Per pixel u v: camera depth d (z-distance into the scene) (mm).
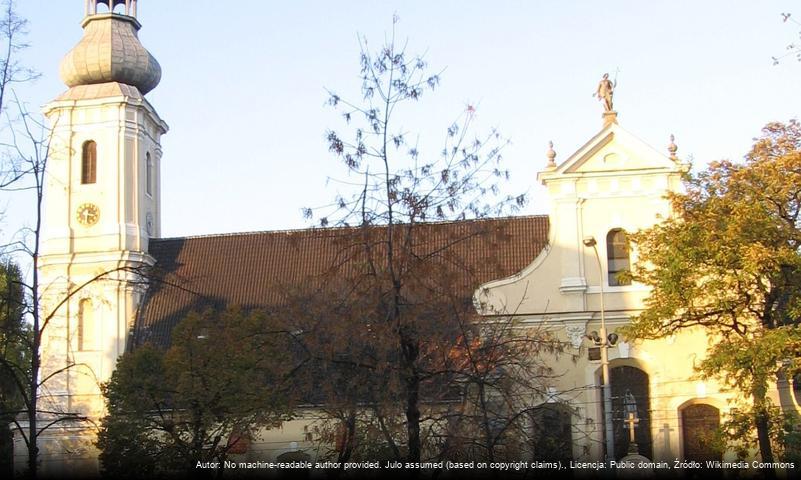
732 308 45562
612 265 55375
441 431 30922
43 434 61938
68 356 57625
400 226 30000
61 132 67938
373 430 30375
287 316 31250
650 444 53438
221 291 64500
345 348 29641
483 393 30391
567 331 54469
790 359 44125
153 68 70438
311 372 30641
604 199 56000
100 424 52750
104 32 69688
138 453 44906
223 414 42625
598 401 53500
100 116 68125
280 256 65875
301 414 40344
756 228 44125
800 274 44281
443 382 30531
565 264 55375
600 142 55969
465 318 30344
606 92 56656
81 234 66750
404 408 29766
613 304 54812
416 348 29844
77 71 68750
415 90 29953
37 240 33031
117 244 66000
